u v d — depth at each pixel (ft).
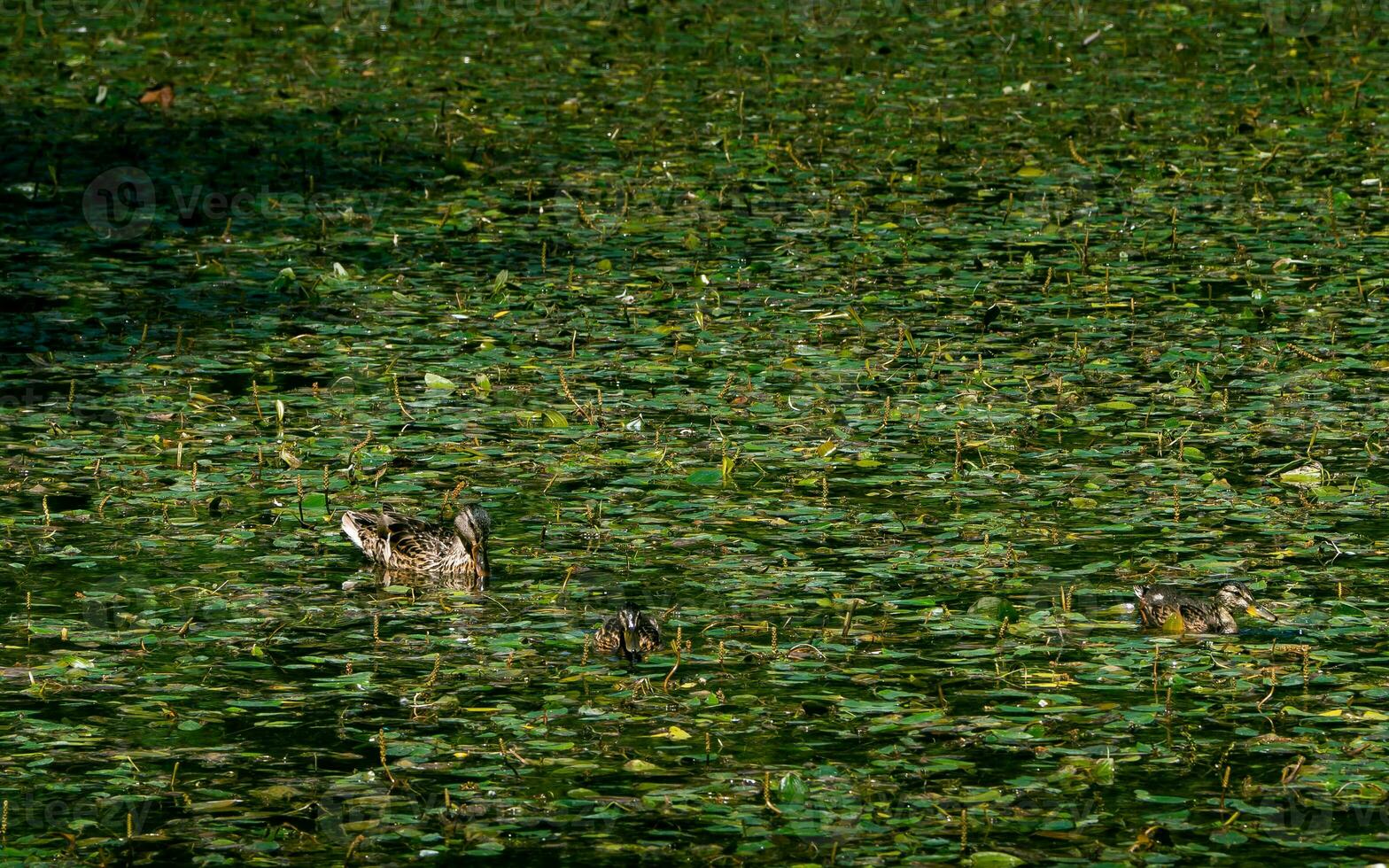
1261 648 40.81
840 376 59.26
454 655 40.86
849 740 36.81
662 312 66.03
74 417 55.52
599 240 74.64
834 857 32.50
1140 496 49.62
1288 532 47.14
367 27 111.65
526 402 57.06
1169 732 37.04
